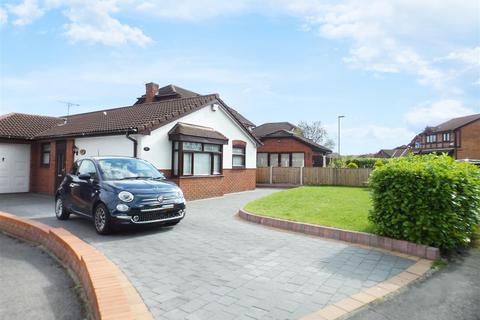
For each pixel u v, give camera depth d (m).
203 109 15.55
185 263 5.21
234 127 18.20
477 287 4.16
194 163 14.41
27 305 4.09
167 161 13.46
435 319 3.32
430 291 4.03
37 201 13.89
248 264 5.16
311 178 24.03
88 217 7.96
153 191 7.52
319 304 3.66
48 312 3.89
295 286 4.21
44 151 17.28
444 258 5.36
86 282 4.32
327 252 5.84
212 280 4.44
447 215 5.55
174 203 7.69
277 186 23.44
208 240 6.79
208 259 5.43
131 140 12.51
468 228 5.82
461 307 3.59
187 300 3.77
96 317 3.42
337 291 4.04
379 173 6.29
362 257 5.52
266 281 4.40
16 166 17.38
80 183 8.46
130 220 7.05
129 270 4.86
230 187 17.86
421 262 5.17
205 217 9.70
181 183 13.46
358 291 4.03
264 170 25.64
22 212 10.86
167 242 6.62
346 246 6.27
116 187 7.35
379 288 4.10
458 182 5.64
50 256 6.25
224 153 17.30
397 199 5.91
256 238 6.96
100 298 3.38
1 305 4.10
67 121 19.42
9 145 17.09
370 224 7.27
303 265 5.10
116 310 3.11
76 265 5.07
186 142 13.83
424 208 5.65
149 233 7.47
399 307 3.58
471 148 45.62
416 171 5.79
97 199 7.50
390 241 5.99
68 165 15.30
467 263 5.14
